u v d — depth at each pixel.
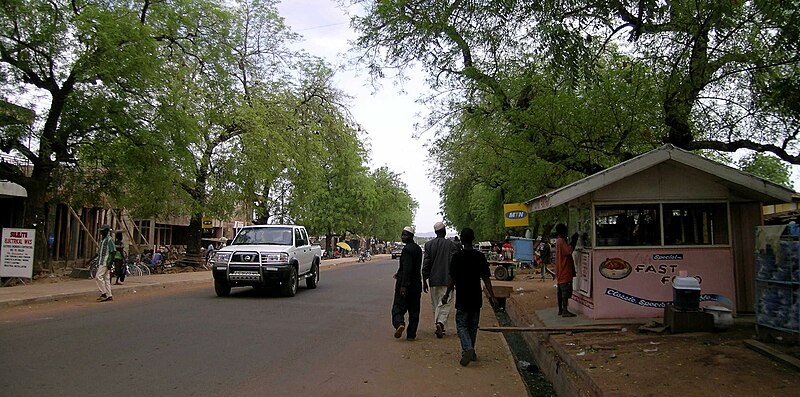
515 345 11.30
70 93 19.02
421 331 11.19
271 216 37.28
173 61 24.34
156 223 43.72
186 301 15.28
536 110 12.64
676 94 11.06
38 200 20.03
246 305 14.44
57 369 7.12
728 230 10.63
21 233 18.00
